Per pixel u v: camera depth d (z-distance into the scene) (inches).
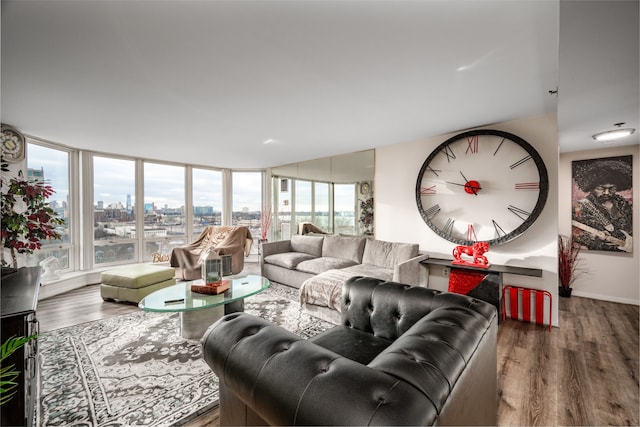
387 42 65.8
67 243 170.6
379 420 25.2
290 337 41.1
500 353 92.1
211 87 89.0
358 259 167.2
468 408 38.1
